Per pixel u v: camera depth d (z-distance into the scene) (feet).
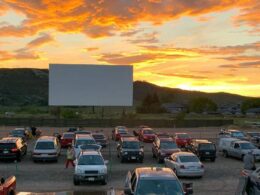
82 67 261.85
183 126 280.51
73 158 106.32
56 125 271.08
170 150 115.03
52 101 261.44
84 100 263.29
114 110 531.09
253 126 278.26
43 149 112.68
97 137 154.71
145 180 44.27
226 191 75.41
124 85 264.93
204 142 123.54
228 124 291.99
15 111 463.83
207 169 105.29
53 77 260.62
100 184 81.41
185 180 88.33
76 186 79.20
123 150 115.55
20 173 95.09
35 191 73.51
